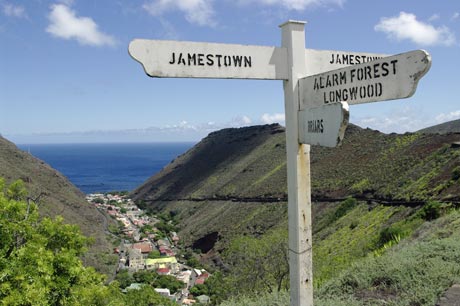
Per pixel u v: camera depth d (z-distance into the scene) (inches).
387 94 102.2
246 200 3410.4
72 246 345.4
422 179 1630.2
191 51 119.1
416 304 209.8
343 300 231.3
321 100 119.1
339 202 2118.6
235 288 619.2
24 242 316.2
